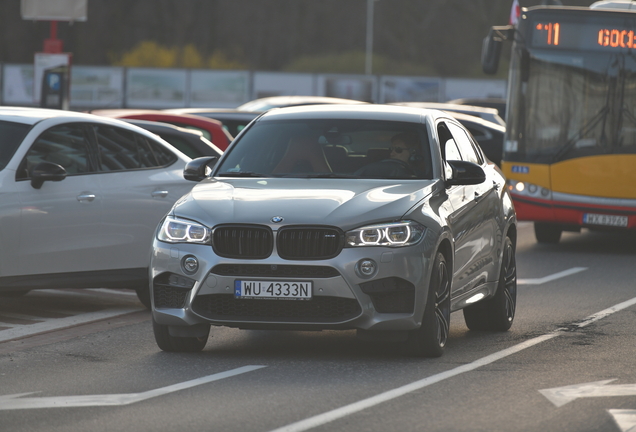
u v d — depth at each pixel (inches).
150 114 1587.1
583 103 1694.1
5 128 958.4
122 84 4879.4
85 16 2476.6
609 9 1712.6
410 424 579.2
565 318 1026.7
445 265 786.2
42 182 941.8
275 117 889.5
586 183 1689.2
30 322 970.7
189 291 747.4
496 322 941.2
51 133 968.3
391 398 645.3
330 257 726.5
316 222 729.0
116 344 856.9
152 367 751.7
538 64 1710.1
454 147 904.9
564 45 1704.0
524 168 1713.8
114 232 993.5
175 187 1046.4
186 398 645.3
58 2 2461.9
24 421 586.2
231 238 737.6
